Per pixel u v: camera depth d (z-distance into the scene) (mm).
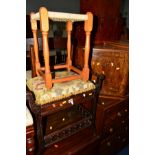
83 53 1383
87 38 1037
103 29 1489
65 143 1292
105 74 1377
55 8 1609
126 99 1447
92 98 1183
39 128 989
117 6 1536
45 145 1062
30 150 936
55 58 1643
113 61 1326
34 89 986
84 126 1239
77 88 1055
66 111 1493
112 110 1389
